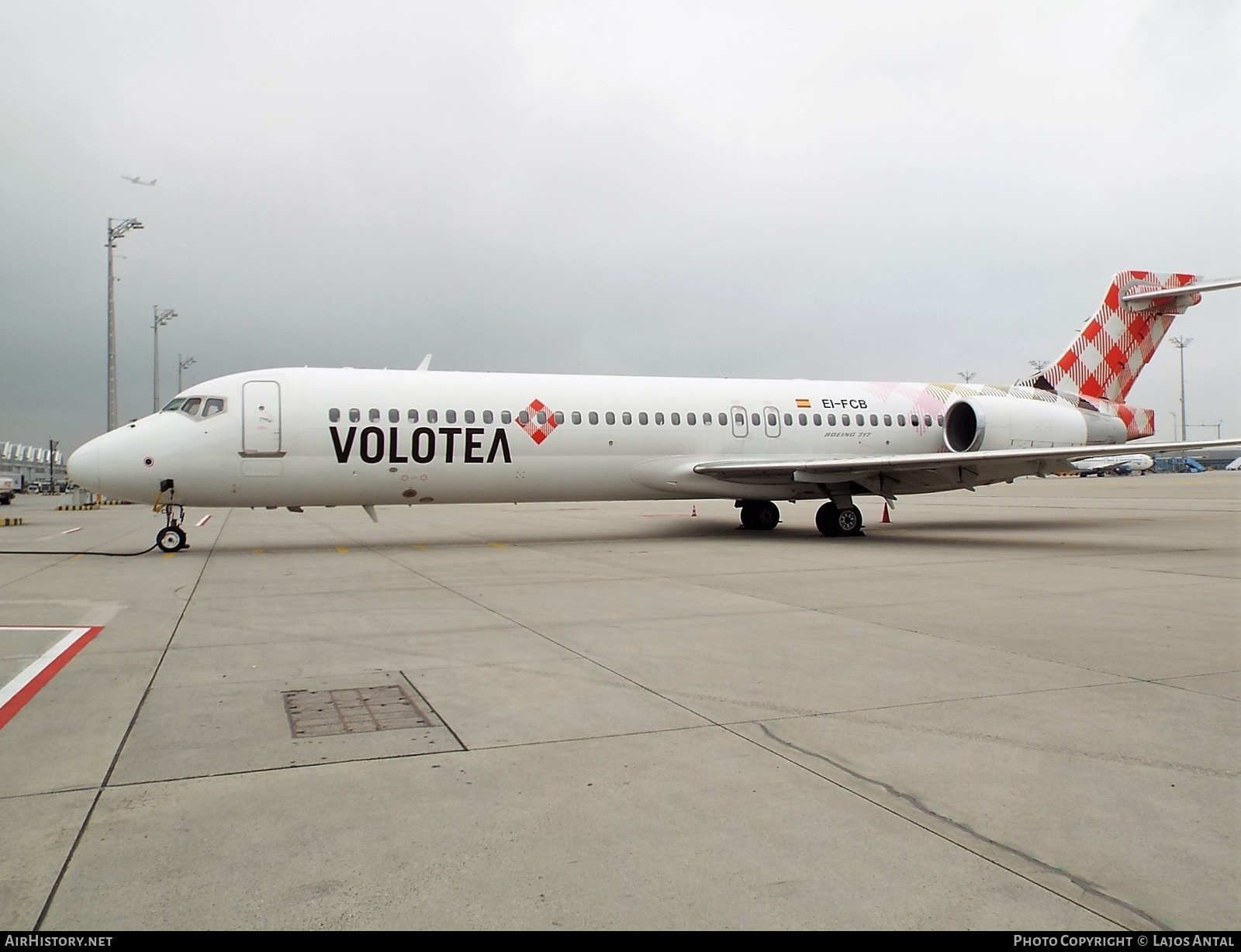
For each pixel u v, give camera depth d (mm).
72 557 15148
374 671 6816
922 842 3783
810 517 27328
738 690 6258
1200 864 3584
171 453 15219
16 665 6980
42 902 3236
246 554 15828
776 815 4062
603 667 6926
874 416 21078
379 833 3855
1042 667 6965
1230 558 15008
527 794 4316
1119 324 24062
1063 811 4117
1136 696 6094
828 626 8656
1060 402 23250
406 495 16781
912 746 5047
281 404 15680
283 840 3773
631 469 18359
